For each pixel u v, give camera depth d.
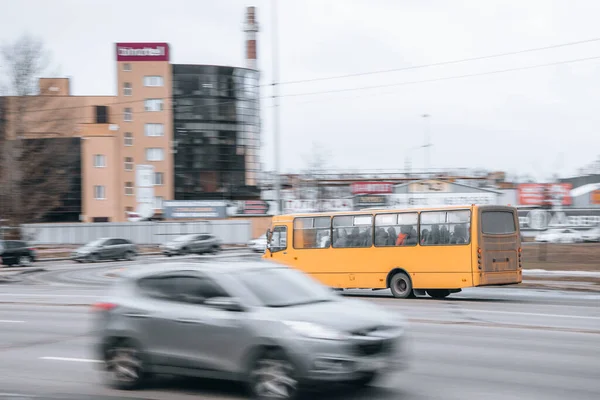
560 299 21.84
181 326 8.33
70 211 76.38
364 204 68.56
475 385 8.64
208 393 8.55
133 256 52.25
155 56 81.62
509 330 13.80
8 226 55.81
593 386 8.55
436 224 21.62
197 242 54.78
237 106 87.44
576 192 77.19
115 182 77.31
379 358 7.61
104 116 81.31
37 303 21.20
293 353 7.43
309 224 24.27
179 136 84.50
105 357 9.05
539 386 8.56
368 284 22.84
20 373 10.08
